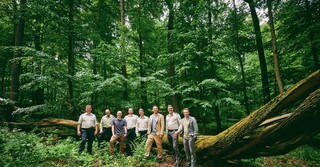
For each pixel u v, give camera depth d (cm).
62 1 1356
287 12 1347
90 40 1534
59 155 729
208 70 1384
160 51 1664
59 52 1555
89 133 866
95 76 1195
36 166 619
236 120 1864
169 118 820
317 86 528
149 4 1562
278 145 603
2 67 1953
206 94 1352
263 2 1326
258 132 646
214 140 704
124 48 1245
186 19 1468
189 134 737
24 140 699
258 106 1792
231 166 769
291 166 871
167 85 1255
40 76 1134
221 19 1401
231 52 1348
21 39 1270
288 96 547
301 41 1268
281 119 600
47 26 1457
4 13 1239
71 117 1270
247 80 1636
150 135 841
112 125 884
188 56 1326
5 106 1204
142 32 1582
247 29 1497
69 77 1227
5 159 607
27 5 1177
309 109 500
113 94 1250
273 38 1251
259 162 875
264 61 1527
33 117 1552
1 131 774
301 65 1523
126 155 891
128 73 1698
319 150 1099
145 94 1331
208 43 1355
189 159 751
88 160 726
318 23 1174
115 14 1733
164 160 857
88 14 1644
